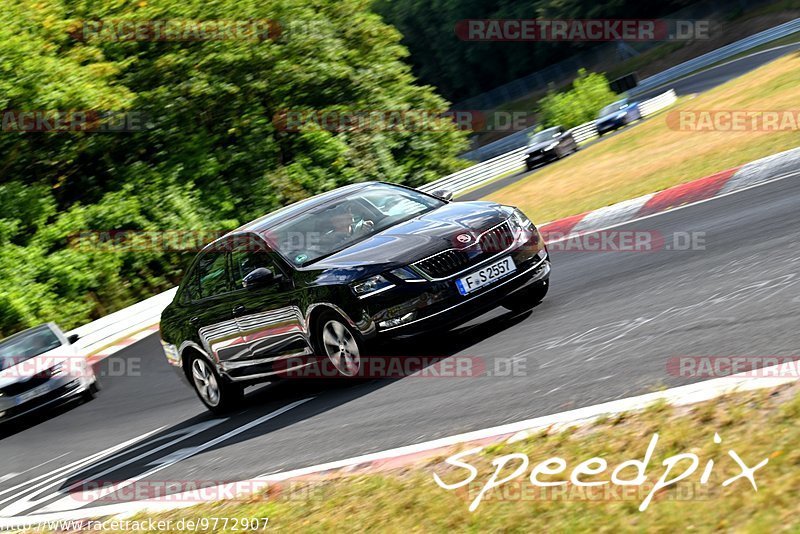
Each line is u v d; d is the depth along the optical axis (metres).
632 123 164.88
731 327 21.55
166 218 114.75
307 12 143.38
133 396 51.38
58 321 99.25
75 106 106.88
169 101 122.50
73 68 107.25
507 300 32.34
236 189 129.50
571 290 34.31
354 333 27.55
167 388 49.84
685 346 21.17
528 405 20.52
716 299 24.94
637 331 24.20
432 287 27.03
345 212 31.44
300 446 24.31
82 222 105.62
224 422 32.66
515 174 143.88
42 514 27.09
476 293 27.61
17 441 49.41
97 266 105.19
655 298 27.80
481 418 20.75
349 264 28.03
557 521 13.75
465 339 30.61
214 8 128.62
